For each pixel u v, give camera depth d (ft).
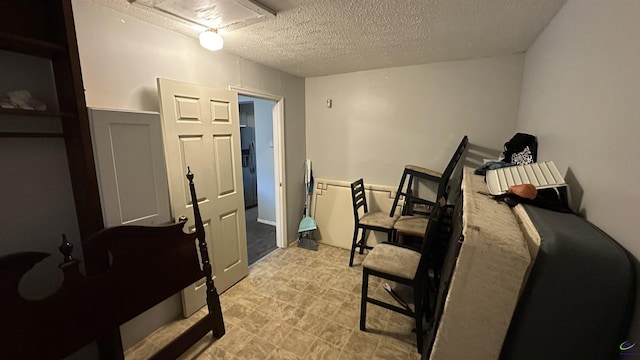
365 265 6.14
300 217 12.21
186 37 6.63
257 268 9.57
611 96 2.97
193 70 6.86
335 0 4.68
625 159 2.65
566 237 2.70
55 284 4.68
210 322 5.99
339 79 10.80
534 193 3.75
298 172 11.73
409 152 9.98
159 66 6.09
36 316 3.60
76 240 4.91
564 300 2.66
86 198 4.63
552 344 2.78
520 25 5.75
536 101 6.14
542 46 5.98
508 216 3.41
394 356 5.76
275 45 7.15
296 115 11.23
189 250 5.78
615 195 2.79
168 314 6.69
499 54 8.04
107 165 4.88
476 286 2.90
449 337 3.14
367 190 10.84
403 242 9.24
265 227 13.97
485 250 2.79
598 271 2.52
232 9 4.94
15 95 3.85
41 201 4.46
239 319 6.89
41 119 4.39
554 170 4.21
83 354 5.09
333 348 5.97
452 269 3.46
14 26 3.93
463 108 8.87
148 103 5.95
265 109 13.33
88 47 4.89
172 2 4.69
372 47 7.33
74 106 4.29
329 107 11.23
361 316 6.45
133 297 4.76
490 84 8.39
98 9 4.97
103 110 4.76
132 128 5.23
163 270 5.25
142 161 5.44
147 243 4.94
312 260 10.21
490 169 5.84
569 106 4.16
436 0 4.71
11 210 4.17
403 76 9.61
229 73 7.91
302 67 9.64
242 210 8.59
